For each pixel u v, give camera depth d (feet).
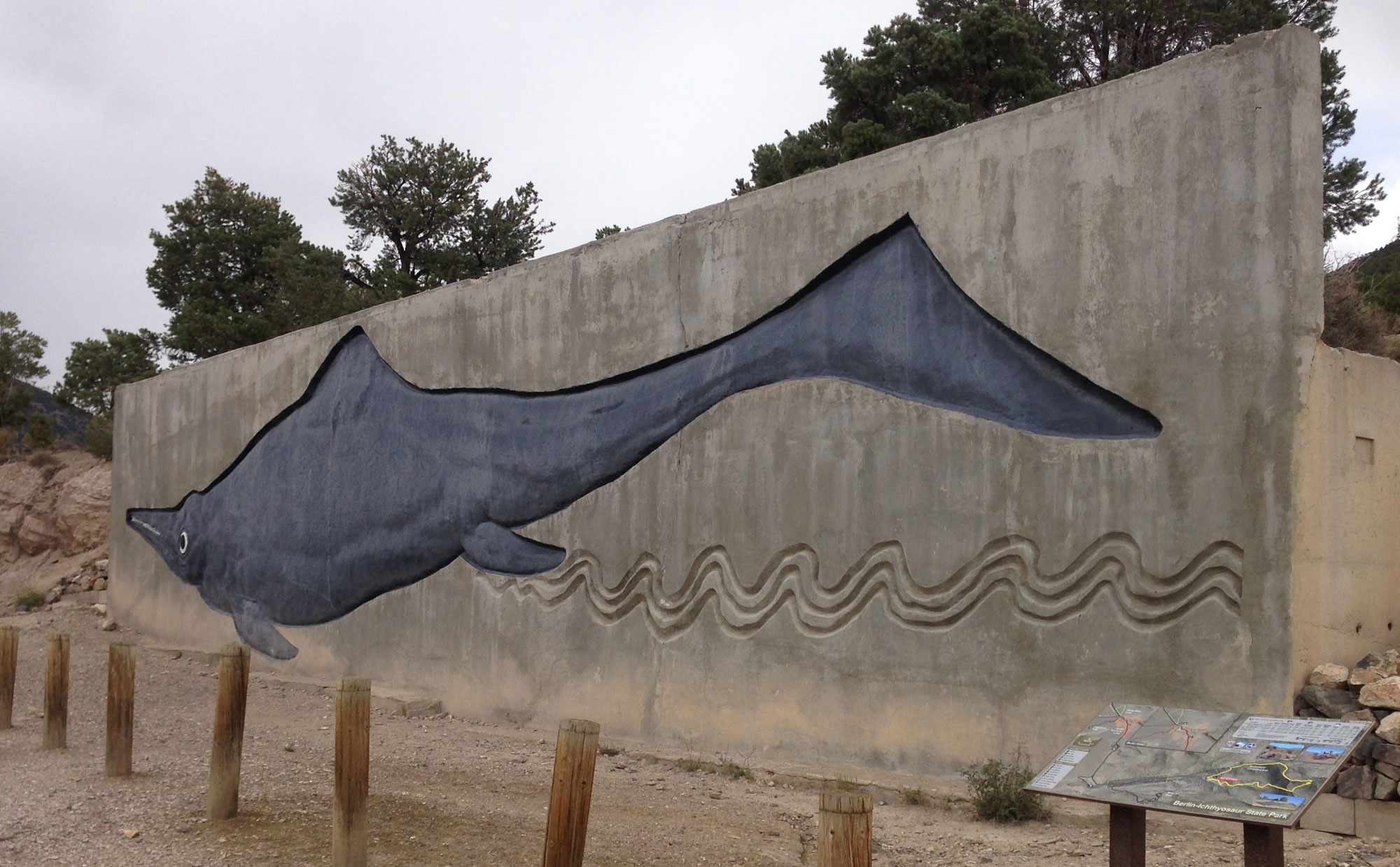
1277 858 12.67
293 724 36.70
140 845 19.97
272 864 18.88
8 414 108.06
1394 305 53.67
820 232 29.91
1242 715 14.43
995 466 25.80
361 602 44.24
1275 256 22.00
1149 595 23.11
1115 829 14.02
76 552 71.15
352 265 103.14
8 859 19.49
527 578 37.35
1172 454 23.08
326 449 47.01
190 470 55.83
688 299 33.17
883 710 27.20
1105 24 71.20
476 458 39.73
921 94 65.51
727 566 31.17
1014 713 24.82
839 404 29.01
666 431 33.37
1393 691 19.83
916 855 20.81
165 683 44.42
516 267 39.01
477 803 23.84
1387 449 24.26
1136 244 24.00
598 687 34.42
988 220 26.53
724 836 21.89
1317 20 69.46
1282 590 21.30
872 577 27.84
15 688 41.45
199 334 93.25
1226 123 22.84
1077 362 24.71
